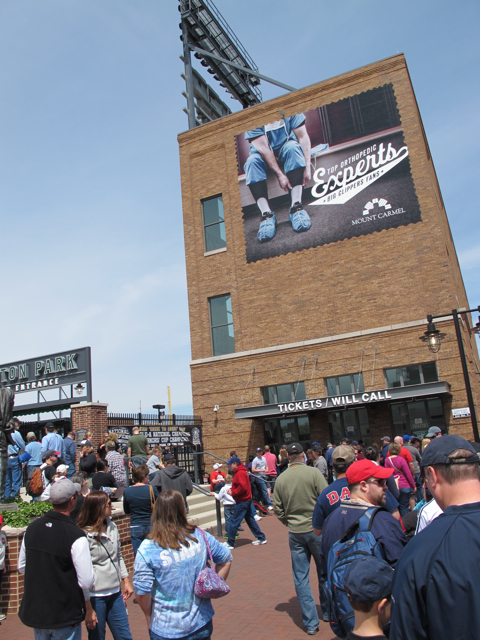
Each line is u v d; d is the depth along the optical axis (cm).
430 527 207
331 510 511
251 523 1130
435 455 224
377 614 245
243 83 3183
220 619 650
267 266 2292
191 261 2470
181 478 855
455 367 1877
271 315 2247
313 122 2292
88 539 490
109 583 486
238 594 758
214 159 2523
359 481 382
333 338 2092
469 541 193
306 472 608
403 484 937
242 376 2245
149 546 351
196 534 367
